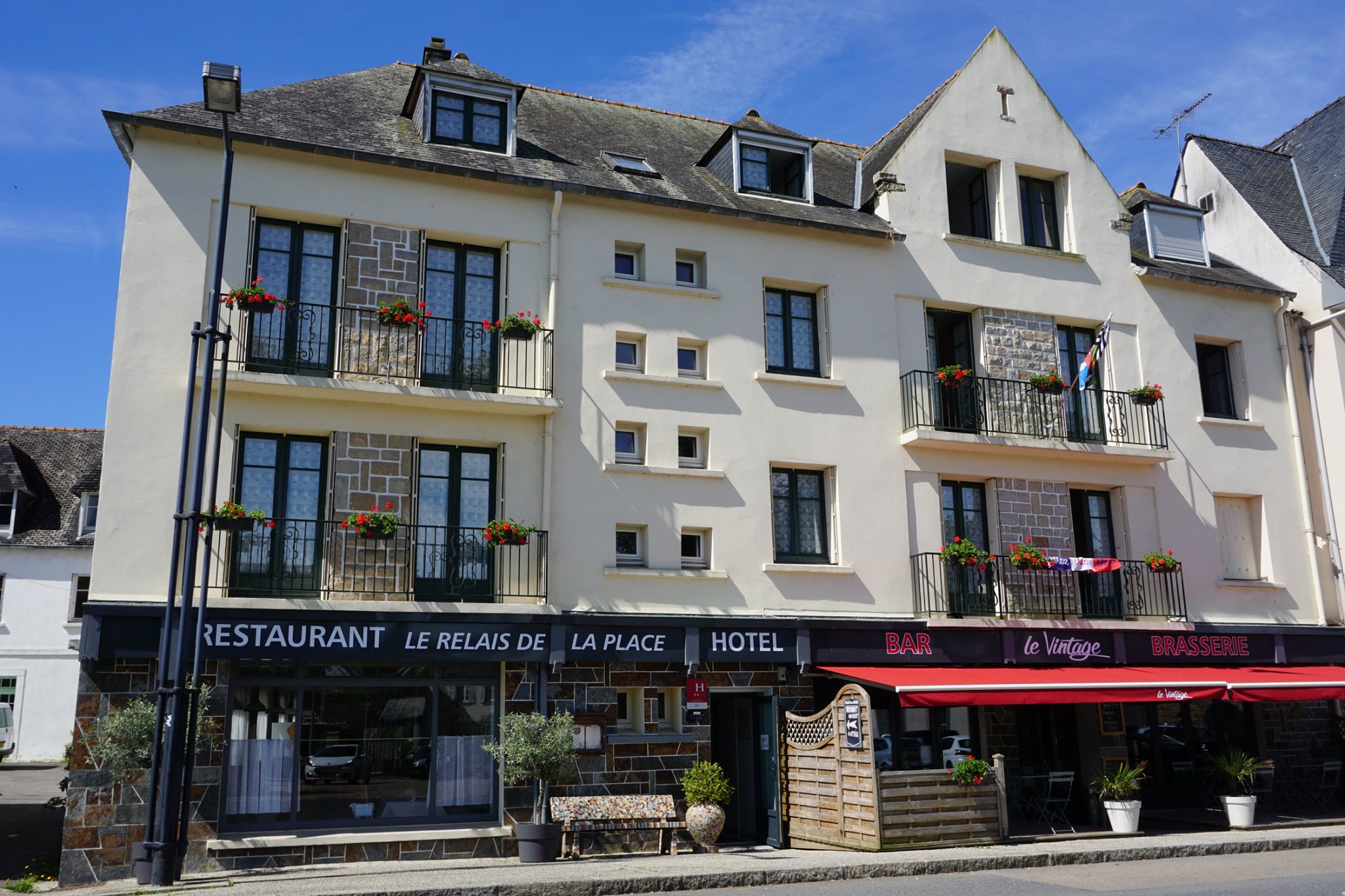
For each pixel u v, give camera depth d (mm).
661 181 17641
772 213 17188
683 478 15781
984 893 10844
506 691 14320
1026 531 17672
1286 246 21359
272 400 14023
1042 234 19562
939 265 18234
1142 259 20359
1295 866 12773
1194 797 18484
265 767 13203
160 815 11328
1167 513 18828
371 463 14305
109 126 13961
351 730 13688
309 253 14781
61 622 32719
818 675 15914
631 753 14648
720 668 15367
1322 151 23469
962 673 15766
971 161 19297
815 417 16812
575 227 16031
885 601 16547
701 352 16641
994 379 17359
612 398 15648
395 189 15172
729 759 16641
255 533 13633
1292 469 20203
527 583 14609
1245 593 19156
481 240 15609
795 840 15023
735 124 18062
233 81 11562
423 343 14773
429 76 16203
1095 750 17453
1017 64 19875
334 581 13742
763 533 16078
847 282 17547
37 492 34281
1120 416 18766
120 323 13562
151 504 13234
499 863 13141
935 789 13969
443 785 13938
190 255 14016
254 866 12711
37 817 19000
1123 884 11477
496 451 15141
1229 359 20547
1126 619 17875
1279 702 19438
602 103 20500
